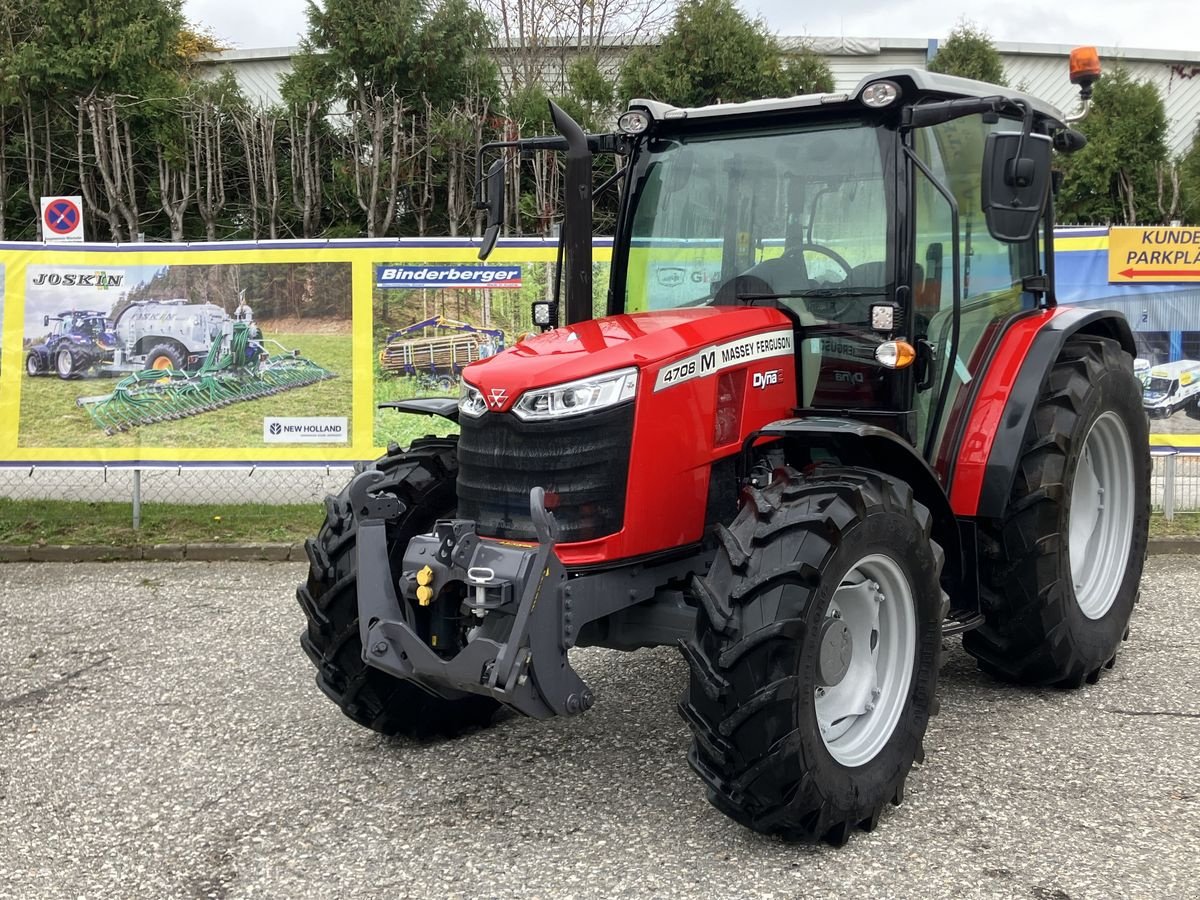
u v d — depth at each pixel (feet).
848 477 10.71
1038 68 67.36
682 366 10.83
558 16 65.62
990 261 13.98
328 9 45.83
